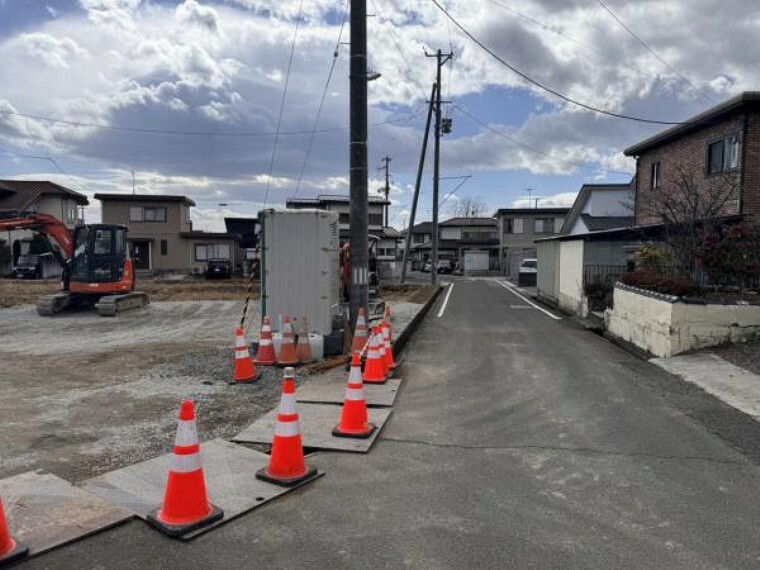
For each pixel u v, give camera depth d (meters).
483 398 7.48
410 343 12.22
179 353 11.05
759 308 9.90
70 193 43.12
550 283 22.72
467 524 4.00
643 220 22.92
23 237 41.06
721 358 9.35
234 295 26.67
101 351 11.58
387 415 6.62
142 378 8.70
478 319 17.22
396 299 23.78
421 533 3.87
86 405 7.14
